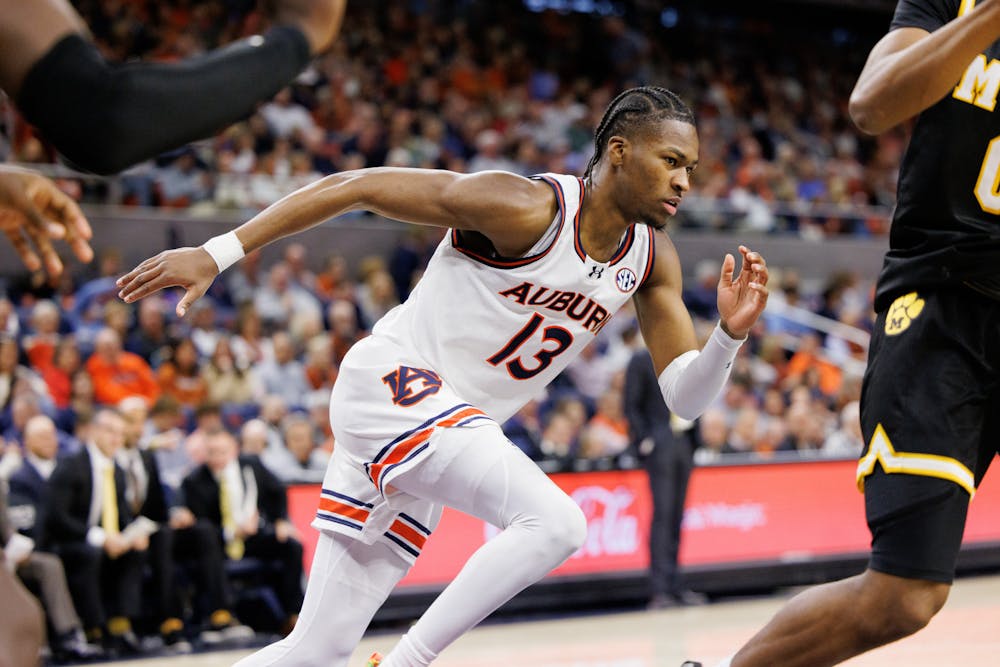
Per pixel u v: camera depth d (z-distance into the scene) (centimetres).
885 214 2355
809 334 1852
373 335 456
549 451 1234
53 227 266
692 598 1141
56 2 202
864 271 2164
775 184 2245
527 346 445
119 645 933
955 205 373
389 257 1786
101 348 1239
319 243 1730
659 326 467
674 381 459
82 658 901
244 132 1766
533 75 2409
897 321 379
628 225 435
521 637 952
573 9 2698
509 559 402
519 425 1278
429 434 421
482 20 2575
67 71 197
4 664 221
